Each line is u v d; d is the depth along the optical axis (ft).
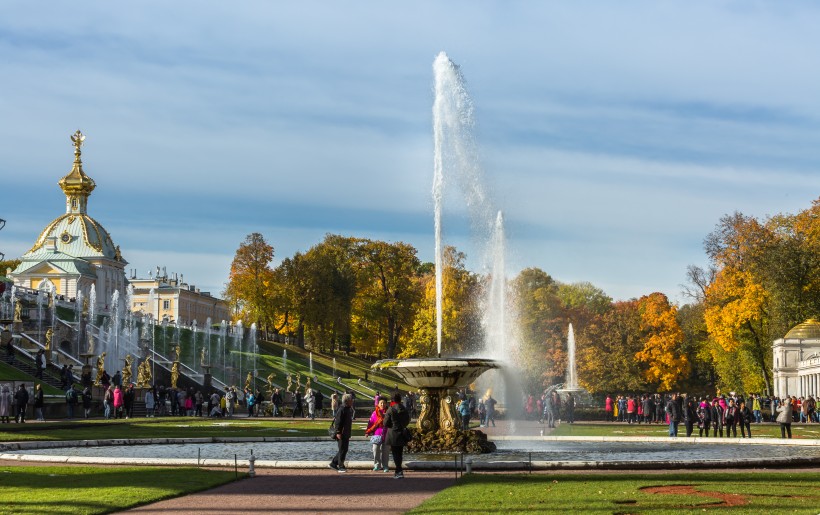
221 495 82.17
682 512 68.23
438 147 146.41
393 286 579.07
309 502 77.87
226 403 285.02
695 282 461.78
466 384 126.11
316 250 593.01
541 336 444.55
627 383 436.76
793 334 381.81
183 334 528.22
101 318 495.82
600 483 86.84
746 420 188.96
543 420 260.01
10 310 410.31
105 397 239.71
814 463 108.37
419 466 103.86
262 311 573.33
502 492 80.53
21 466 104.68
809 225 396.57
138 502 75.97
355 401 382.83
